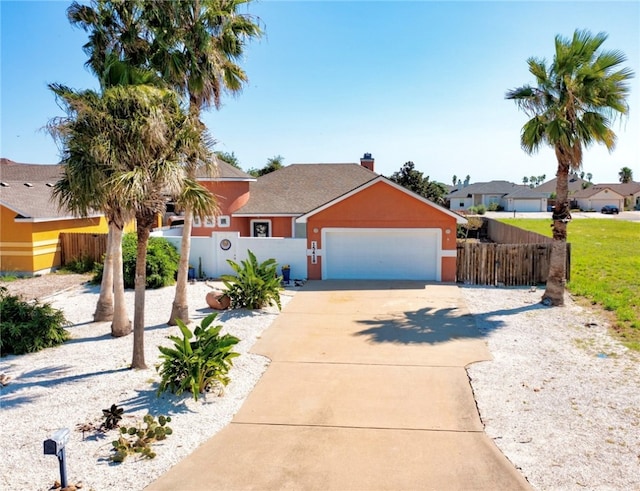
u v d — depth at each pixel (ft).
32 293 55.57
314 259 62.69
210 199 31.19
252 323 41.78
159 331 39.68
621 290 51.47
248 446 21.50
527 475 18.89
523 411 24.44
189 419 24.04
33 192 79.82
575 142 43.98
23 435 22.15
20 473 19.10
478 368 30.71
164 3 35.83
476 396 26.48
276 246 63.21
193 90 38.40
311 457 20.57
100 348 35.35
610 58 42.24
